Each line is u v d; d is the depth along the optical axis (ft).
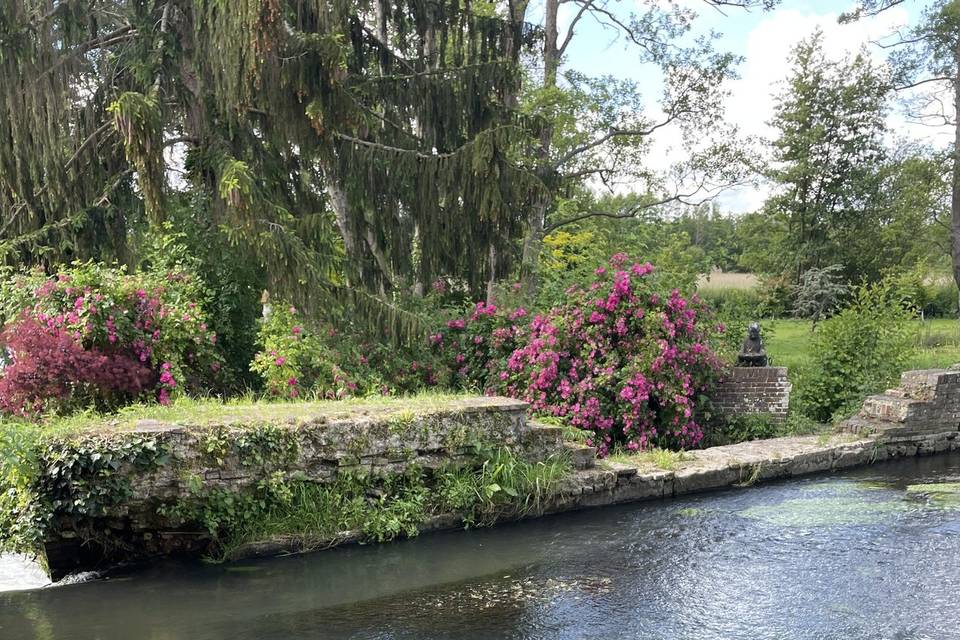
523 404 21.36
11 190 31.91
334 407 20.44
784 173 99.91
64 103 31.19
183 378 24.91
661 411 28.81
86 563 16.81
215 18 28.68
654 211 69.31
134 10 31.40
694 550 18.12
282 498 17.75
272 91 30.14
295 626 13.92
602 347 28.40
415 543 18.69
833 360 35.04
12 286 25.38
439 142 38.88
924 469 26.61
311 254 29.55
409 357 31.73
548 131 54.39
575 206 66.54
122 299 24.38
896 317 35.88
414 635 13.57
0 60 29.43
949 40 84.23
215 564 17.12
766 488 23.99
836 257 99.66
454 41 43.65
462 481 20.03
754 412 31.19
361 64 38.06
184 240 31.22
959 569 16.71
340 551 18.02
